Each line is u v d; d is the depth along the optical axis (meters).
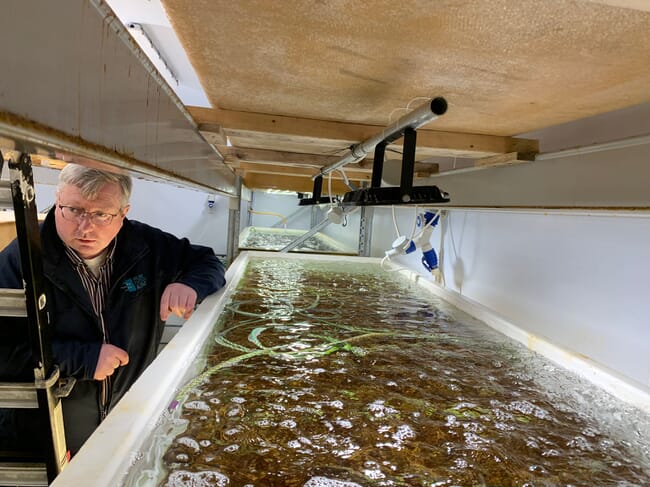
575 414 0.77
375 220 3.71
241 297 1.57
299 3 0.58
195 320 1.14
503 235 1.73
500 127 1.32
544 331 1.46
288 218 6.05
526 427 0.72
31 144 0.32
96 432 0.58
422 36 0.67
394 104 1.11
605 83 0.85
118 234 1.33
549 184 1.40
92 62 0.40
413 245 2.24
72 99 0.36
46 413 0.81
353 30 0.66
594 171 1.19
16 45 0.27
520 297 1.60
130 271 1.36
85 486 0.47
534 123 1.25
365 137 1.38
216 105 1.24
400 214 3.03
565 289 1.36
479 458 0.62
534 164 1.48
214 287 1.46
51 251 1.16
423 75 0.86
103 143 0.43
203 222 3.58
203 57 0.84
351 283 2.00
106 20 0.43
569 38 0.64
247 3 0.59
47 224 1.17
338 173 2.75
